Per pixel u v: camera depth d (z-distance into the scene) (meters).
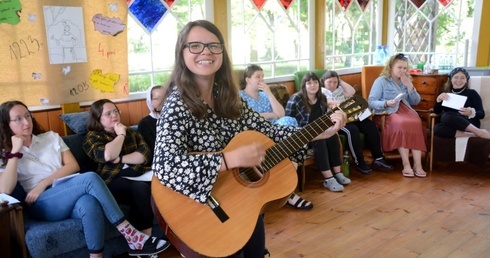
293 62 4.43
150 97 2.76
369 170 3.77
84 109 2.91
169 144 1.26
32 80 2.61
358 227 2.70
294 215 2.92
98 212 2.08
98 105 2.57
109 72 2.96
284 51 4.33
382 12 5.21
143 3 3.15
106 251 2.26
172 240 1.33
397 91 3.88
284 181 1.45
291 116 3.54
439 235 2.55
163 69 3.38
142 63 3.24
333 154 3.49
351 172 3.88
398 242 2.47
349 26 4.91
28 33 2.54
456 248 2.38
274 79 4.17
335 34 4.76
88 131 2.60
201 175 1.25
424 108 4.44
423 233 2.58
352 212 2.95
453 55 4.78
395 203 3.09
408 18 5.09
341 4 4.72
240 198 1.39
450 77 3.86
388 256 2.31
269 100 3.43
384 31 5.30
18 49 2.52
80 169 2.61
